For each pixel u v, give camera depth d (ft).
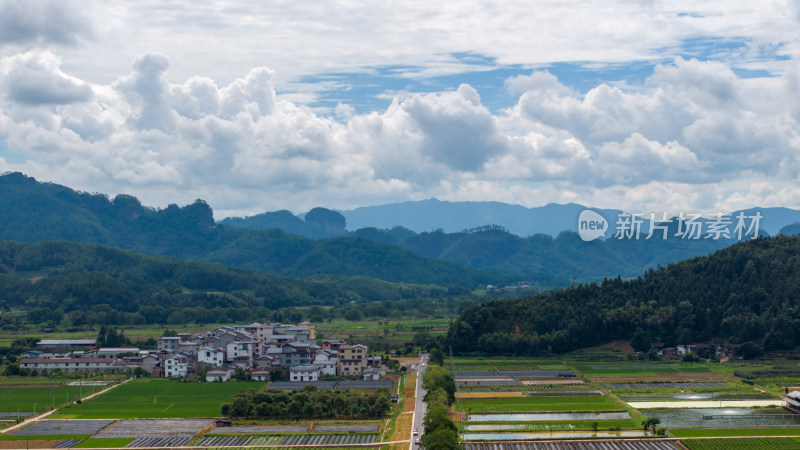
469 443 603.26
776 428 645.92
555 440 611.06
